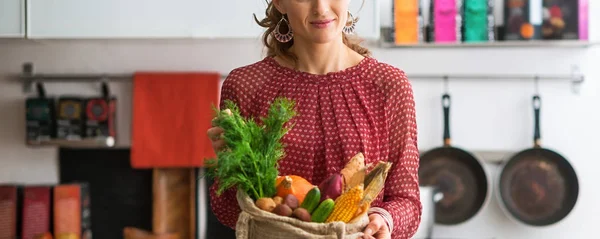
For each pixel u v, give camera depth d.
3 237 3.05
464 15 3.11
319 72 1.50
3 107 3.29
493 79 3.25
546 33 3.11
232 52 3.28
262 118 1.34
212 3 2.78
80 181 3.29
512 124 3.26
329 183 1.30
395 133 1.49
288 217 1.26
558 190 3.22
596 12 3.25
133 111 3.22
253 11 2.77
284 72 1.51
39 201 3.09
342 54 1.51
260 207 1.28
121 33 2.79
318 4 1.40
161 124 3.21
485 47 3.24
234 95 1.52
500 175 3.24
